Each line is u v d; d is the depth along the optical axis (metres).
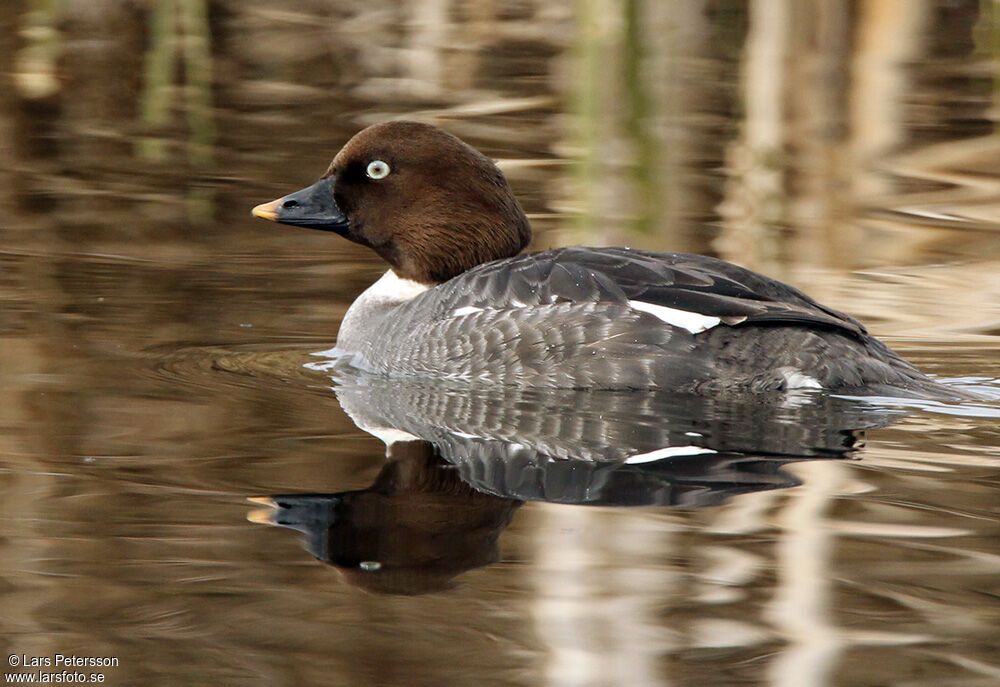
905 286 13.10
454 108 19.84
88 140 18.09
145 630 5.89
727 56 22.61
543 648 5.73
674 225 15.06
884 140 18.73
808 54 21.39
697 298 9.61
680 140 18.61
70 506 7.29
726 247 14.30
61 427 8.70
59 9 23.59
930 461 8.11
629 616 6.05
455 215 11.32
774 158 17.94
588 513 7.24
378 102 20.11
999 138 18.80
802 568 6.49
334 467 8.01
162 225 14.77
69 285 12.51
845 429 8.79
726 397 9.39
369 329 11.14
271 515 7.18
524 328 9.89
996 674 5.55
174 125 18.88
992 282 13.22
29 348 10.57
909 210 15.92
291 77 21.44
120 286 12.58
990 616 6.03
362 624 5.95
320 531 6.94
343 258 13.97
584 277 9.97
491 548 6.77
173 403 9.36
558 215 15.34
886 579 6.40
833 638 5.85
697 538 6.88
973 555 6.66
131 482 7.68
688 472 7.92
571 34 23.91
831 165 17.72
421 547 6.80
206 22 22.69
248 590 6.28
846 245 14.51
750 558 6.63
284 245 14.34
